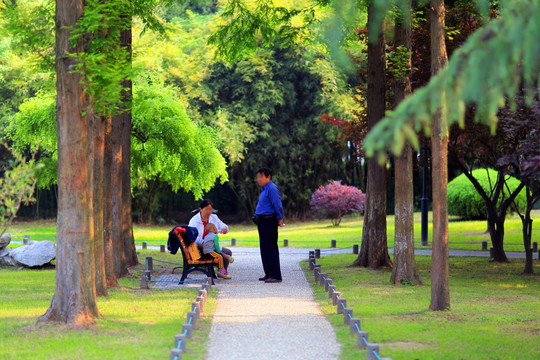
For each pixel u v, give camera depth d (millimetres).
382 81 16562
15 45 11195
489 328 8625
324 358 6871
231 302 10969
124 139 17203
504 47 2686
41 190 43500
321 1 15570
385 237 17109
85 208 8789
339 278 14828
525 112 12430
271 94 39219
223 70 39969
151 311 9914
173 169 25531
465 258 19828
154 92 23500
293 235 31000
